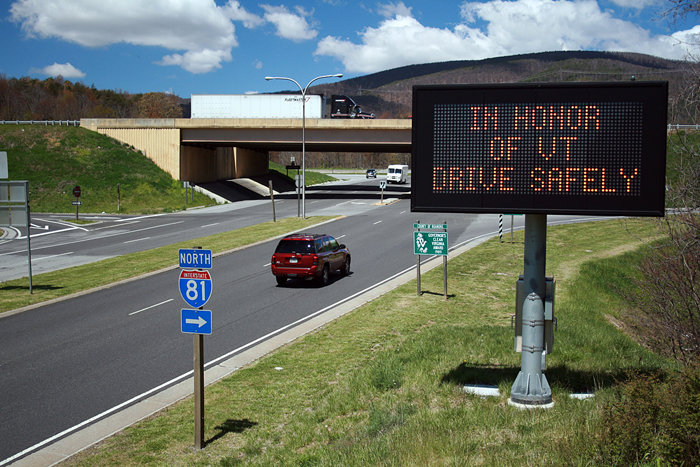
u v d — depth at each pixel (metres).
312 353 12.42
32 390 10.64
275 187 75.06
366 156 177.00
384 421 8.02
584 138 7.80
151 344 13.76
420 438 7.02
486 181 8.12
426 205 8.30
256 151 81.69
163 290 20.56
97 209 52.25
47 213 50.66
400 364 10.76
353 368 11.33
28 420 9.23
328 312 16.77
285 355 12.34
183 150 61.84
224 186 67.50
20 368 11.98
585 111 7.77
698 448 5.35
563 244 31.86
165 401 10.05
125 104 171.38
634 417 5.85
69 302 18.91
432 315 15.70
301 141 59.50
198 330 8.23
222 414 9.34
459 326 14.08
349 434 7.98
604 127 7.73
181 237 34.75
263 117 60.59
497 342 12.06
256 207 53.59
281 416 9.23
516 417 7.73
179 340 14.09
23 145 60.53
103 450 8.12
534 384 8.41
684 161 13.07
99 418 9.30
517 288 8.62
